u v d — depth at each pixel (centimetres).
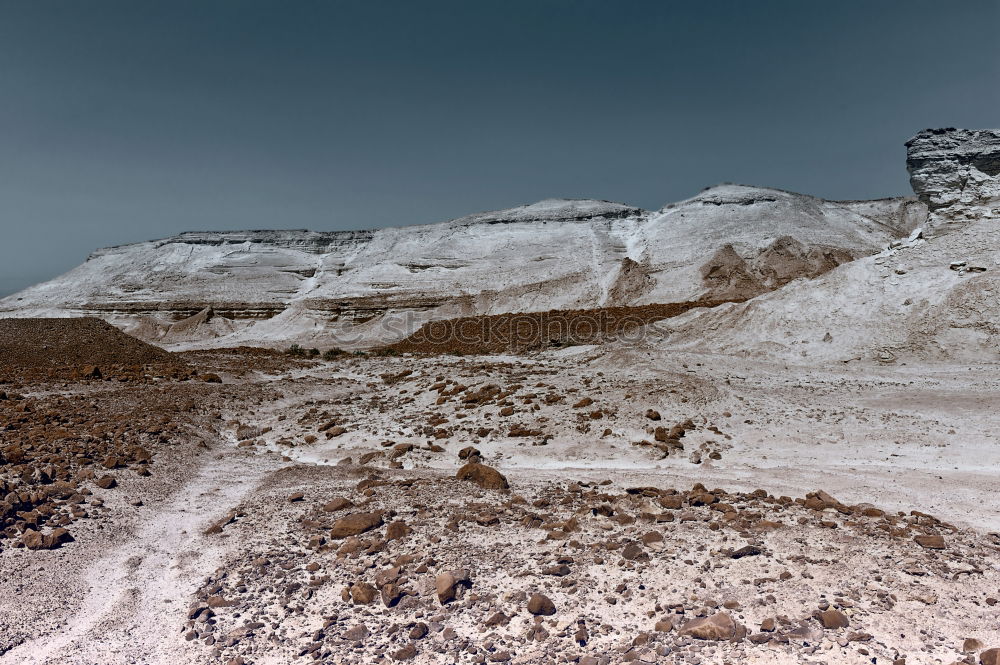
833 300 3134
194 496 1138
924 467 1300
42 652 633
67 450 1256
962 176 3300
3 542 844
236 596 732
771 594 672
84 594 751
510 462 1427
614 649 598
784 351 2845
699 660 571
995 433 1502
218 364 2955
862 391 1958
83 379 2167
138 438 1441
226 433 1697
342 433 1680
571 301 6938
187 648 635
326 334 6938
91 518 959
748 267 6831
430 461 1431
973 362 2394
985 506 1030
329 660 604
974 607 639
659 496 1048
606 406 1716
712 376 2138
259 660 611
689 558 765
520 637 627
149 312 8325
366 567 789
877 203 9288
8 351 2719
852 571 720
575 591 704
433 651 610
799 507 973
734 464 1354
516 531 886
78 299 8994
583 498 1059
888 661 557
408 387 2200
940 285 2908
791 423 1606
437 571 766
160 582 781
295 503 1058
